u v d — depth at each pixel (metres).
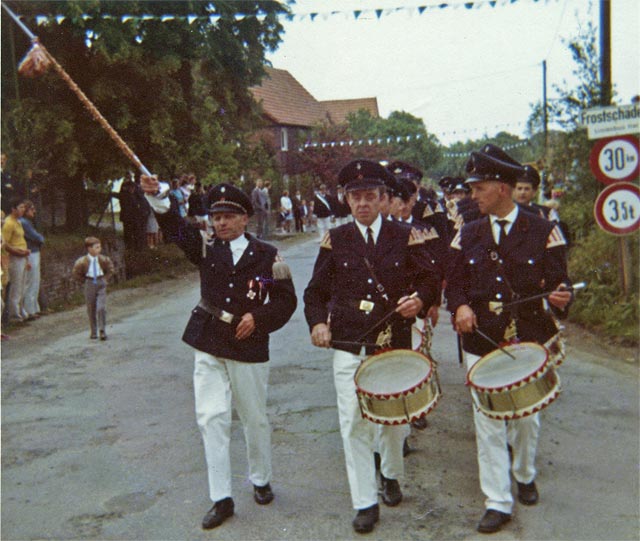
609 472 4.88
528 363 3.97
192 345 4.45
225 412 4.38
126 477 5.04
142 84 16.23
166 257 17.98
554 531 4.12
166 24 16.00
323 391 6.75
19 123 14.67
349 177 4.37
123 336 9.76
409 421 3.88
